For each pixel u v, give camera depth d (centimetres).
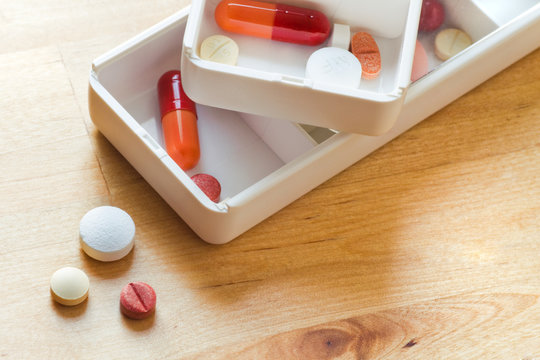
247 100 83
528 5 101
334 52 87
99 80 91
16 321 85
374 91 89
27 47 102
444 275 94
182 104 93
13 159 94
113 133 91
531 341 91
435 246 95
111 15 106
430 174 100
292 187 91
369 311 91
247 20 89
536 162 102
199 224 88
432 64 96
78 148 96
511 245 96
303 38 90
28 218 91
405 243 95
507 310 92
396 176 99
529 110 106
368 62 89
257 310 89
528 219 98
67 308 87
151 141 86
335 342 89
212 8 90
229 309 89
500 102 106
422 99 96
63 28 104
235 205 84
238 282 91
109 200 94
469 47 97
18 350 84
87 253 89
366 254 94
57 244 90
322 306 90
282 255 93
